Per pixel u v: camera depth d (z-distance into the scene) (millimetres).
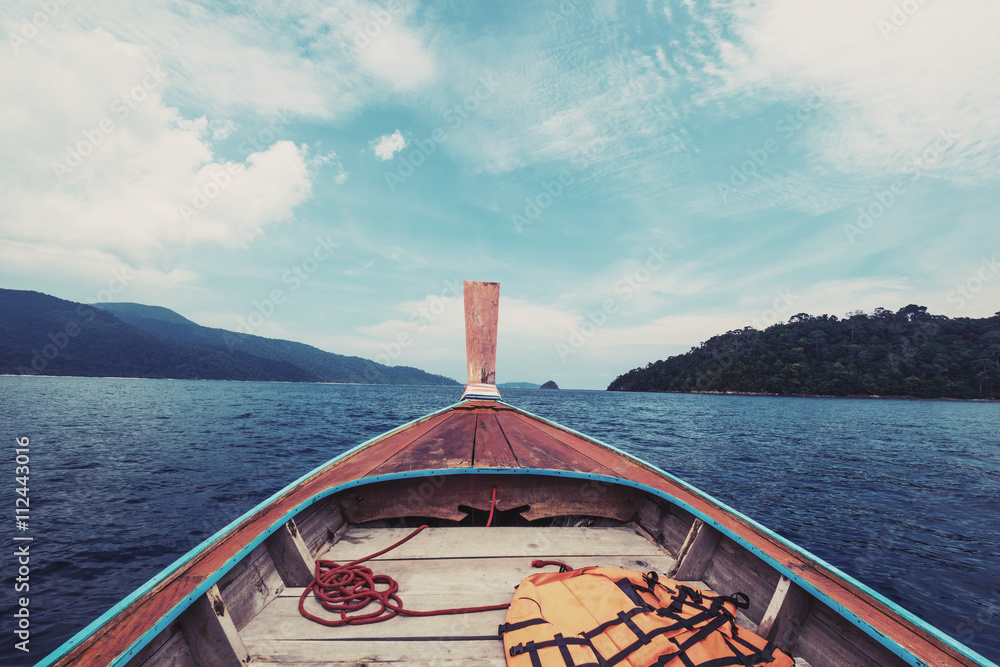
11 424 17828
